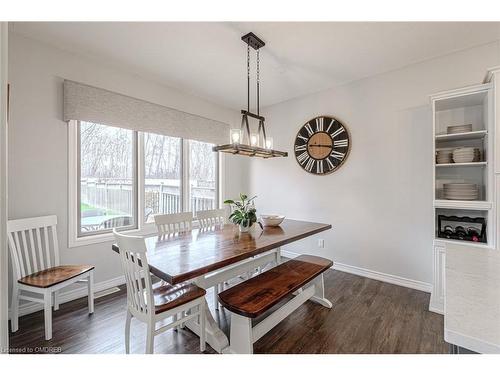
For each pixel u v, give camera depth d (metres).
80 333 2.02
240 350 1.72
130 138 3.23
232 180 4.55
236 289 1.89
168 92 3.48
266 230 2.66
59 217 2.53
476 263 1.21
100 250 2.84
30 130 2.34
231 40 2.38
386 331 2.06
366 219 3.23
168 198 3.67
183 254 1.82
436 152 2.52
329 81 3.34
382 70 3.01
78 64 2.63
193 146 4.03
